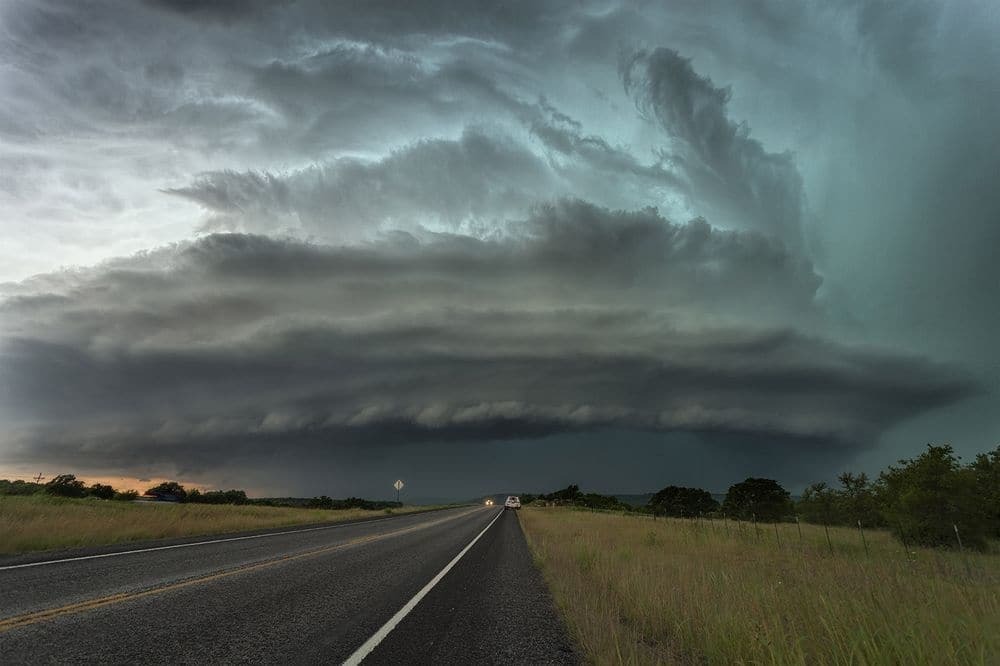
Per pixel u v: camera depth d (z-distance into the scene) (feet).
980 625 18.04
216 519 78.28
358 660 17.13
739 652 17.63
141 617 21.47
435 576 36.68
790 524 111.96
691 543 63.77
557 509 226.58
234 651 17.52
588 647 19.19
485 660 18.02
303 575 34.40
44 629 19.07
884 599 23.41
